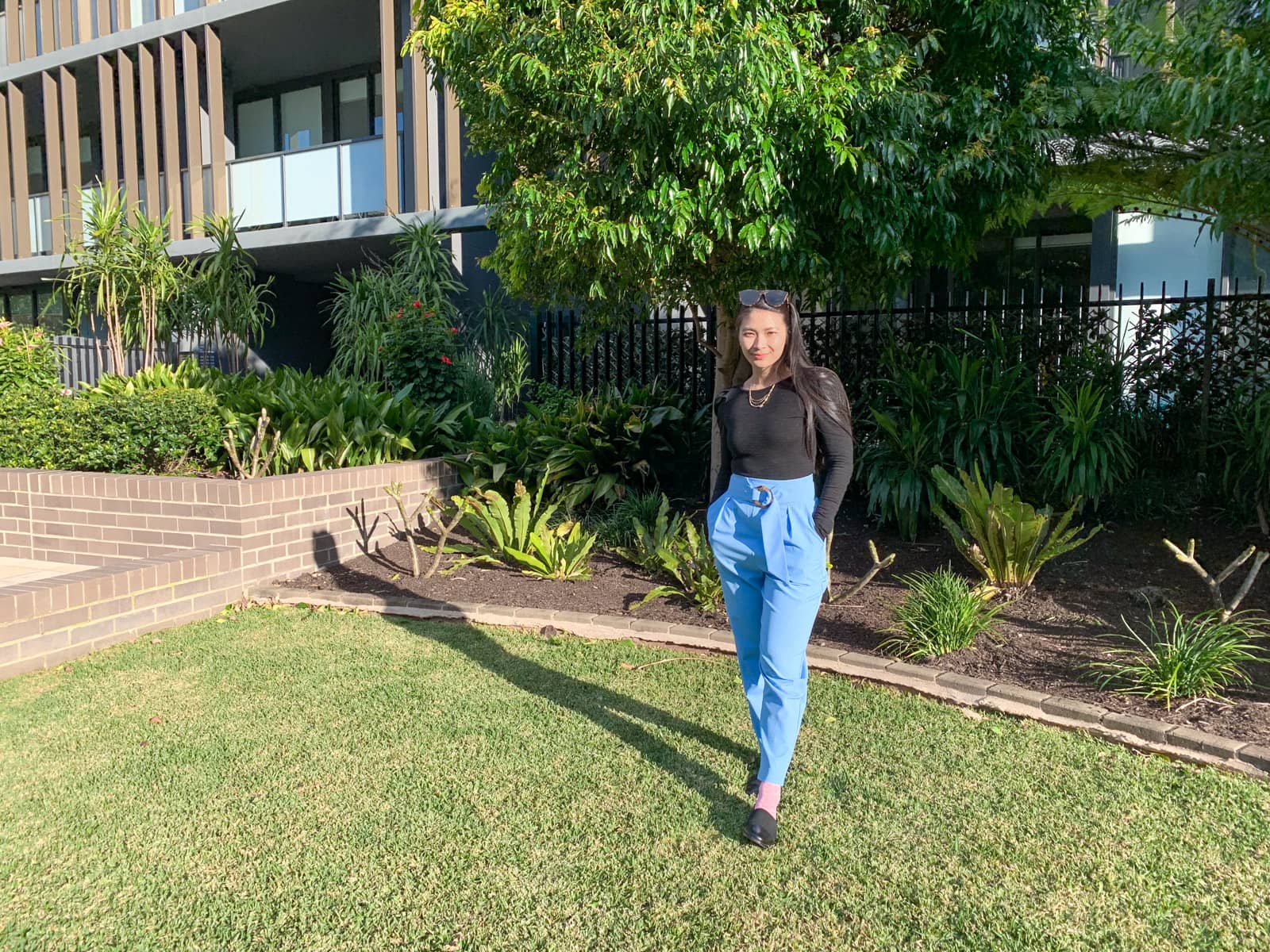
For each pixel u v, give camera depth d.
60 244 14.66
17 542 6.84
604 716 3.71
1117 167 6.68
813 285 5.99
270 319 14.46
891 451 6.38
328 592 5.63
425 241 10.76
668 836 2.77
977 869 2.56
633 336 9.17
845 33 5.36
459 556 6.45
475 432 8.44
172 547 6.02
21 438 7.20
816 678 4.11
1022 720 3.58
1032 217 10.52
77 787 3.13
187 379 8.43
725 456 3.08
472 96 5.27
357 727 3.62
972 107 5.45
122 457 6.89
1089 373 6.65
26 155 15.34
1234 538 5.68
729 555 2.98
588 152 5.12
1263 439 5.69
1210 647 3.69
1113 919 2.32
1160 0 5.31
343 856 2.67
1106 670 3.94
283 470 6.82
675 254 5.36
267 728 3.62
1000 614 4.75
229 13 12.32
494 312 11.10
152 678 4.25
